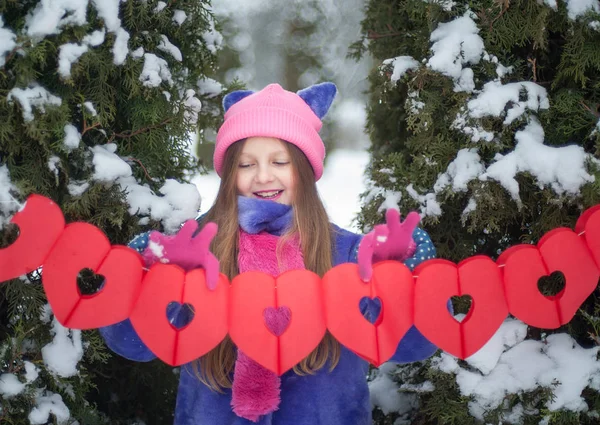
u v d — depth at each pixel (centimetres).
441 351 203
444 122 209
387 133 252
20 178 176
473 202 196
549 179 188
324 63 552
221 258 173
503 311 140
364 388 175
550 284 203
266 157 178
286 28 543
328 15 544
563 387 186
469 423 196
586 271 141
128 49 185
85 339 189
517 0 198
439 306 138
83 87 187
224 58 521
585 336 201
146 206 191
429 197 207
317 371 169
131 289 136
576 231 145
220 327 137
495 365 196
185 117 204
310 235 175
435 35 204
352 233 185
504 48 205
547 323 141
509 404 194
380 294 138
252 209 173
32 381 176
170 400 230
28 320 182
